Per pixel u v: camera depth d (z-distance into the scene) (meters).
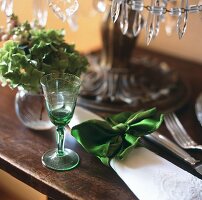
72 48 0.65
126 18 0.61
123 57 0.83
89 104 0.73
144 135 0.61
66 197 0.53
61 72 0.61
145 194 0.51
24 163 0.58
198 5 0.59
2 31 0.64
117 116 0.64
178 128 0.70
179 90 0.84
